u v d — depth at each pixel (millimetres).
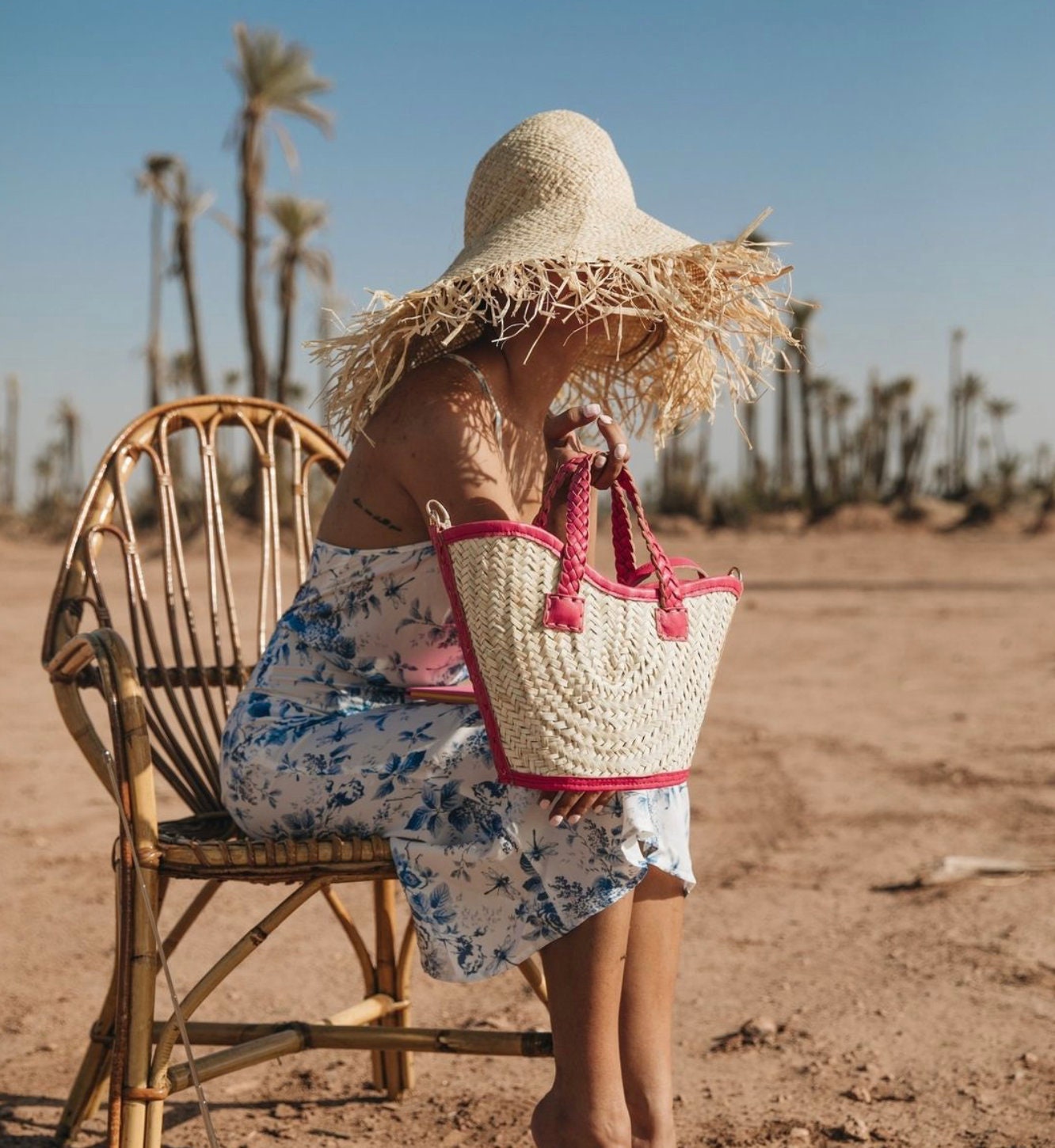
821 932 3645
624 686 1778
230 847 1860
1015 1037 2848
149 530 24828
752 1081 2678
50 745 6406
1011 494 45531
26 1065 2801
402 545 1966
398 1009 2617
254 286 29250
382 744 1917
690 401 2391
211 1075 1917
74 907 3924
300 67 29031
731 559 27531
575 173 2059
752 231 2045
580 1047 1812
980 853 4391
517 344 2041
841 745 6316
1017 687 8180
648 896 1934
